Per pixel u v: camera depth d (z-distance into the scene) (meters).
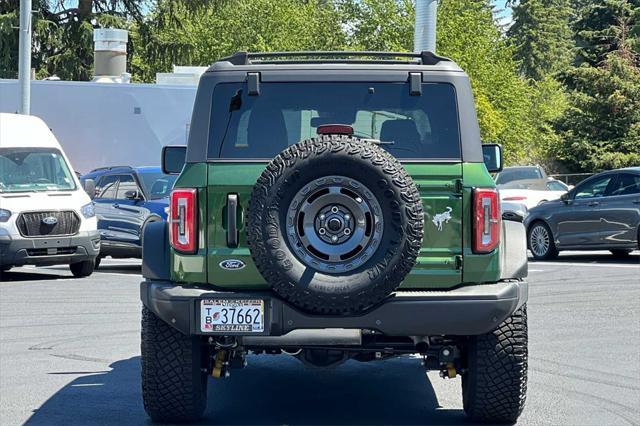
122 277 19.08
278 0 58.53
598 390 9.12
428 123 7.50
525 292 7.45
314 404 8.68
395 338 7.44
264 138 7.48
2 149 18.95
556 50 96.88
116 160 28.33
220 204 7.25
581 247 21.03
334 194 6.78
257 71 7.55
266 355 10.96
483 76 53.84
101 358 10.67
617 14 65.38
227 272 7.20
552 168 54.72
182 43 52.22
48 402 8.69
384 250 6.77
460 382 9.58
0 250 17.86
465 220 7.25
